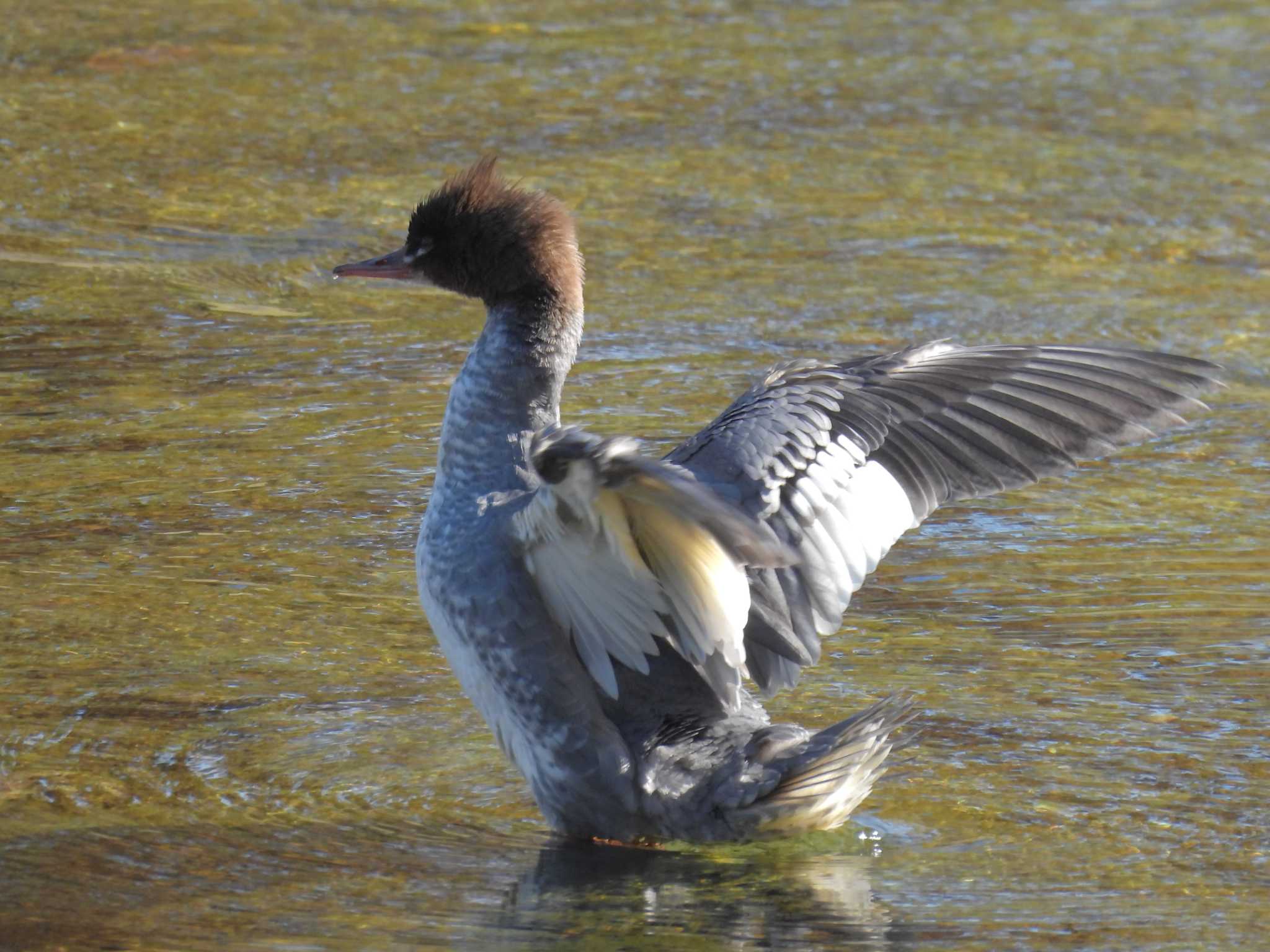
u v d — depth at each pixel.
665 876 7.92
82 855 7.86
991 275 18.11
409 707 9.58
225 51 24.16
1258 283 18.22
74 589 10.96
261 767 8.84
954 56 25.89
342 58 24.19
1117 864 7.98
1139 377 8.93
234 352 15.49
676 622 7.96
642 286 17.48
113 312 16.25
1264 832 8.30
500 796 8.73
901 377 8.95
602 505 7.20
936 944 7.19
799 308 17.03
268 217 18.72
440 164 20.45
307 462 13.23
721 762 8.23
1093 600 11.17
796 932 7.27
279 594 11.01
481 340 9.13
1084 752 9.13
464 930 7.26
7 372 14.79
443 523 8.65
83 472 12.89
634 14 27.20
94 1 26.02
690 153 21.41
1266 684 9.95
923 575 11.59
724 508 6.57
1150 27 27.81
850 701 9.70
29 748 8.95
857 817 8.48
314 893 7.56
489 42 25.34
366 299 17.02
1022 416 8.85
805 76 24.62
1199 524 12.54
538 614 8.24
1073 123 23.27
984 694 9.80
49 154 20.05
